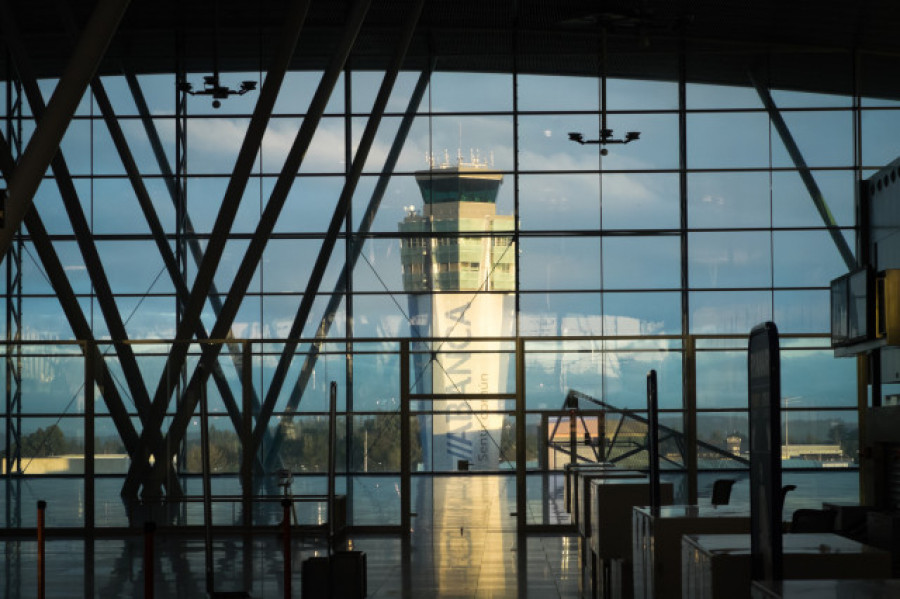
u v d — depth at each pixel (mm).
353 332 35312
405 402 24141
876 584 5988
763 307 35031
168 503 23891
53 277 31031
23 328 35438
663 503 12609
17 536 23797
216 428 24219
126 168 34625
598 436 24531
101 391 24359
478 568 18375
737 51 35312
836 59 35281
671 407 27250
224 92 29219
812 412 25656
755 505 6754
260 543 22141
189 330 28469
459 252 35406
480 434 33062
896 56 35219
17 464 24359
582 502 14773
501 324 35219
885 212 32312
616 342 30766
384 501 23984
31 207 30109
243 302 35406
